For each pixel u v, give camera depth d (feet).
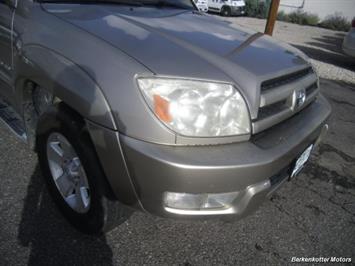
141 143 4.91
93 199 5.87
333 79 21.86
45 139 6.57
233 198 5.46
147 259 6.19
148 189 5.11
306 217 7.87
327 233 7.43
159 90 4.97
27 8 7.08
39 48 6.23
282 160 5.61
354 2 66.49
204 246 6.64
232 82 5.35
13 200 7.15
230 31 7.71
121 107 4.96
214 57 5.81
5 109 9.15
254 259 6.49
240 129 5.31
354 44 25.29
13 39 7.14
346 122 14.24
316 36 46.91
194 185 4.95
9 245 6.10
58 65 5.75
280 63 6.48
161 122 4.88
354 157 11.14
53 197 7.00
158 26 6.72
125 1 8.40
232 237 6.97
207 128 5.08
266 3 68.85
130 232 6.75
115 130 5.00
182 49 5.79
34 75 6.27
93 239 6.48
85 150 5.57
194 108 5.02
